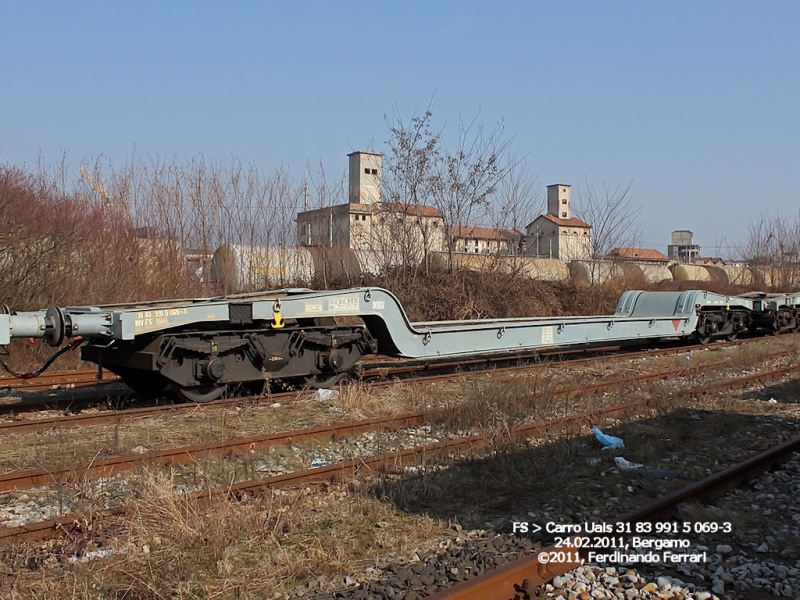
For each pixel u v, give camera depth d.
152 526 4.99
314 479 6.22
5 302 14.34
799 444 7.43
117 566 4.36
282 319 10.12
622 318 15.92
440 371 14.02
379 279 21.48
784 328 23.19
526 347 13.71
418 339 11.88
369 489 6.00
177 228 18.16
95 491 5.81
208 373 9.34
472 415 8.66
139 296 16.20
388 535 5.04
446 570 4.43
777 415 9.47
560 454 7.23
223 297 10.69
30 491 5.95
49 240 15.03
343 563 4.57
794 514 5.56
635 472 6.79
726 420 9.02
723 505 5.77
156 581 4.16
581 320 14.88
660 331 16.89
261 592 4.20
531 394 9.77
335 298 10.66
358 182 26.33
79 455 6.83
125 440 7.53
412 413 8.98
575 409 9.66
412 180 22.39
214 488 5.65
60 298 15.01
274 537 4.91
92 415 8.55
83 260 15.77
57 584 4.18
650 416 9.23
